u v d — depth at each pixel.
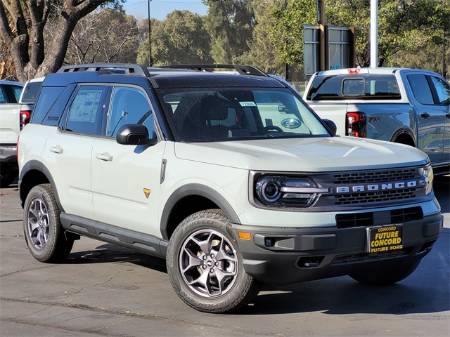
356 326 5.35
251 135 6.30
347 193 5.23
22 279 6.86
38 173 7.69
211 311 5.55
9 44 24.34
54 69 22.75
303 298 6.12
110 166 6.45
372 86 11.84
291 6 35.16
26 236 7.70
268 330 5.26
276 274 5.17
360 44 33.03
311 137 6.50
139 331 5.27
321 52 16.47
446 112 12.07
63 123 7.34
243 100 6.56
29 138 7.71
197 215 5.54
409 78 11.56
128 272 7.13
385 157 5.57
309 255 5.05
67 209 7.13
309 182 5.15
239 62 89.75
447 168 12.49
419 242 5.54
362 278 6.52
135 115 6.46
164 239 5.95
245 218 5.16
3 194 12.92
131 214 6.24
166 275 7.00
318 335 5.14
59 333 5.26
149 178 6.01
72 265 7.44
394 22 33.78
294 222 5.05
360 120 10.19
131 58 65.19
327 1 32.84
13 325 5.46
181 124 6.10
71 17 22.50
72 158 6.95
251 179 5.18
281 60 37.28
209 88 6.52
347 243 5.14
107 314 5.71
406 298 6.12
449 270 7.10
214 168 5.44
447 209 10.85
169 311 5.76
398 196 5.51
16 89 14.82
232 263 5.41
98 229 6.68
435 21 34.22
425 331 5.22
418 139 11.34
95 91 7.04
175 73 6.74
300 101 7.10
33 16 23.80
